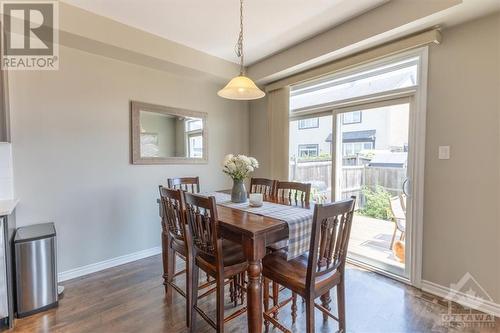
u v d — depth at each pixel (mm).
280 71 3324
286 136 3592
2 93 2131
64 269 2639
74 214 2693
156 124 3279
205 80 3727
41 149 2484
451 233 2242
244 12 2434
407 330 1868
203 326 1941
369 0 2264
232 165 2299
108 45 2568
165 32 2816
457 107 2182
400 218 2639
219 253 1640
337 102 3102
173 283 2395
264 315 1729
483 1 1864
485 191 2064
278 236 1649
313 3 2297
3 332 1845
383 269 2771
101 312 2084
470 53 2109
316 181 3424
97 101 2811
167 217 2133
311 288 1429
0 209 1898
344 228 1591
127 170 3055
